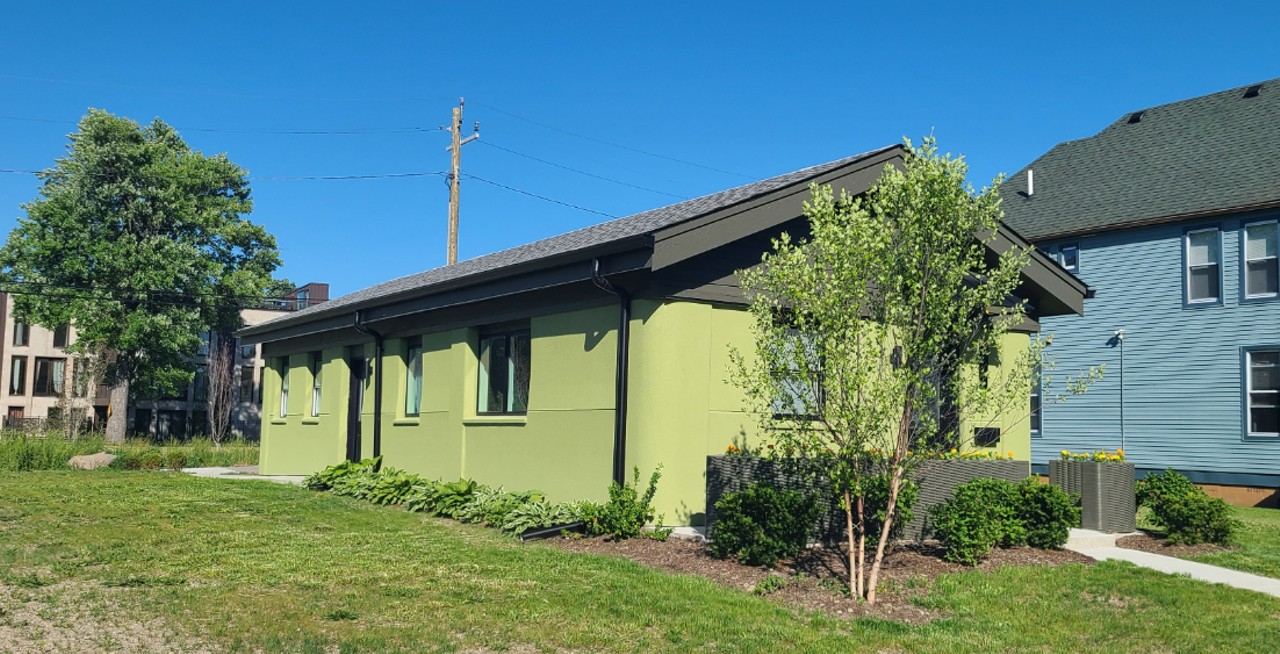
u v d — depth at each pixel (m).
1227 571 10.23
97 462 23.05
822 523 10.51
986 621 8.27
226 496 14.96
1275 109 23.80
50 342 54.31
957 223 8.63
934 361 8.86
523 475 13.74
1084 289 14.52
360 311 17.59
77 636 7.12
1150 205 23.27
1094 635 8.02
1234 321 21.42
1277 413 20.67
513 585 8.83
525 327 14.34
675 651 7.11
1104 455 12.75
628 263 11.32
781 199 11.64
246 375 58.19
